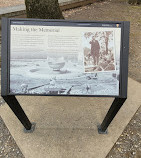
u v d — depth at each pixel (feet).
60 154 5.76
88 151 5.84
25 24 4.47
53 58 4.56
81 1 20.53
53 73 4.61
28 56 4.52
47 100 7.70
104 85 4.63
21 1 19.19
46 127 6.57
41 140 6.14
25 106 7.38
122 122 6.81
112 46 4.54
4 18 4.40
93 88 4.65
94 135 6.32
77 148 5.92
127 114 7.15
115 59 4.55
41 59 4.56
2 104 7.60
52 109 7.27
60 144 6.03
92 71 4.61
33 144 6.02
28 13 8.41
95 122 6.78
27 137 6.23
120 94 4.58
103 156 5.72
